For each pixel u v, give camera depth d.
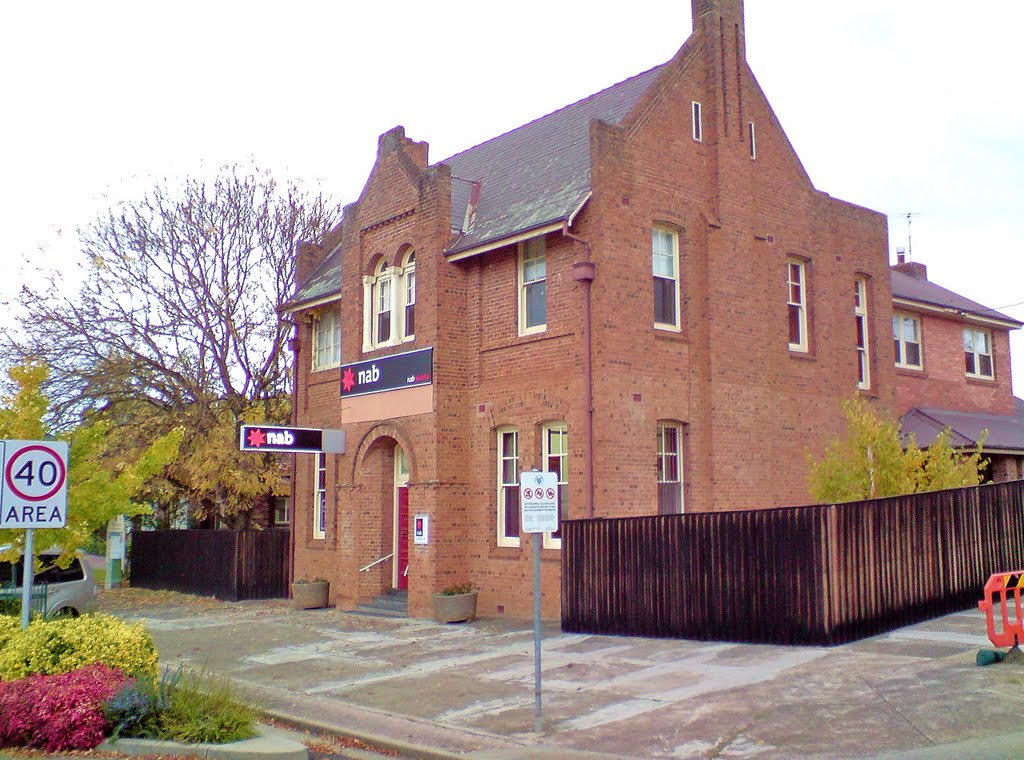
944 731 8.70
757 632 13.64
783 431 20.12
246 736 9.54
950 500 15.11
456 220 20.45
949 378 26.61
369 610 20.70
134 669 10.72
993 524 15.79
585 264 17.25
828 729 9.09
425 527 19.28
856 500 15.01
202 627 19.38
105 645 10.67
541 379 18.19
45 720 9.19
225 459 27.14
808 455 17.14
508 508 19.03
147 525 36.09
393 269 21.42
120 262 28.20
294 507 25.23
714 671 12.05
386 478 21.52
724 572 14.15
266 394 29.56
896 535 14.09
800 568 13.28
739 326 19.44
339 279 24.56
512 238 18.12
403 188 21.11
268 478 27.64
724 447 18.77
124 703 9.47
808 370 20.95
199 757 8.92
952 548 14.98
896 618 13.80
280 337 29.12
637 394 17.56
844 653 12.38
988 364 28.42
